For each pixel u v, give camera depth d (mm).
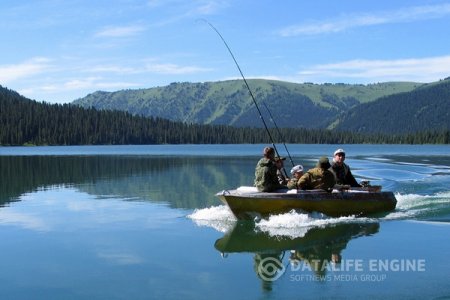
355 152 86188
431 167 40469
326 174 14539
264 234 12273
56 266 9633
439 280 8508
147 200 18953
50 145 156875
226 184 25203
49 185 24922
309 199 14023
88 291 8203
